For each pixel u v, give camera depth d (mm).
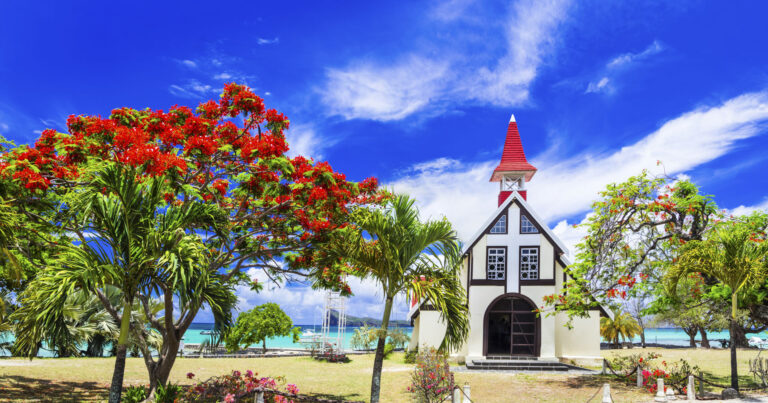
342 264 16953
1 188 12094
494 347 34125
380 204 15562
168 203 14758
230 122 14344
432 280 13219
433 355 17250
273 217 15781
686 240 21000
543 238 29719
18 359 23766
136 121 13859
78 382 18453
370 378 23344
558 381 22500
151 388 13547
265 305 41344
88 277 9891
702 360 27641
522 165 33562
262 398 13266
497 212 30266
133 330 13641
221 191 15258
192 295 10719
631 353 33688
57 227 13367
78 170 12688
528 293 29203
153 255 10617
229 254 14828
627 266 21750
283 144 13969
